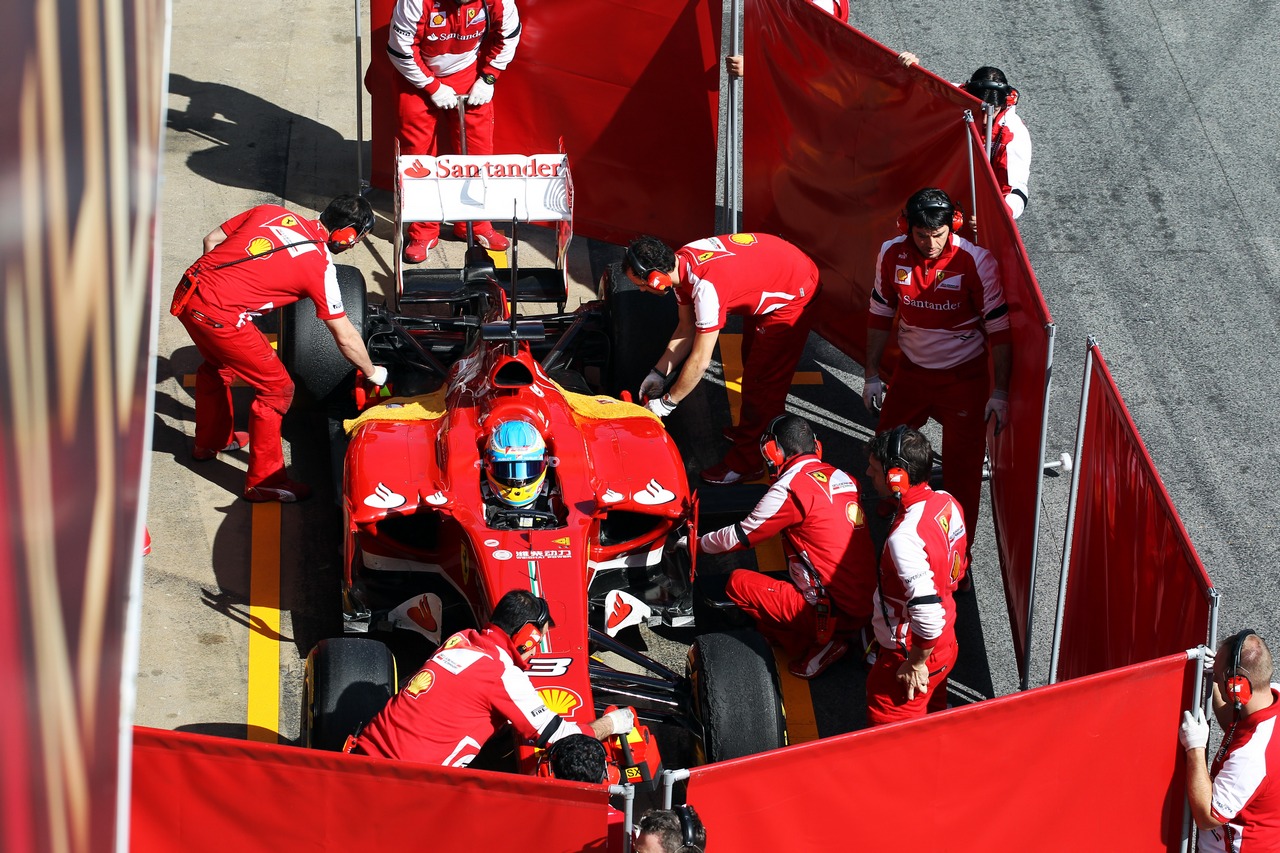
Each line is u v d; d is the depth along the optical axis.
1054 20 41.41
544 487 20.56
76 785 3.55
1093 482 19.58
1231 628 23.64
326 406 25.78
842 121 26.08
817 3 29.06
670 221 31.61
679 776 13.25
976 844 15.34
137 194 5.07
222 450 26.31
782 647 23.08
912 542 18.88
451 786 13.50
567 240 27.02
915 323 22.59
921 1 42.12
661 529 21.17
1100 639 19.45
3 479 2.99
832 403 28.89
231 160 34.66
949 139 23.52
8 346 3.08
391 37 29.33
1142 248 32.81
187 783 13.77
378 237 32.50
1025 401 20.55
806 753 13.78
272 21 40.62
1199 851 17.14
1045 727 14.89
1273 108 37.88
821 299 28.38
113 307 4.34
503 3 29.25
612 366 25.77
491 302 25.05
